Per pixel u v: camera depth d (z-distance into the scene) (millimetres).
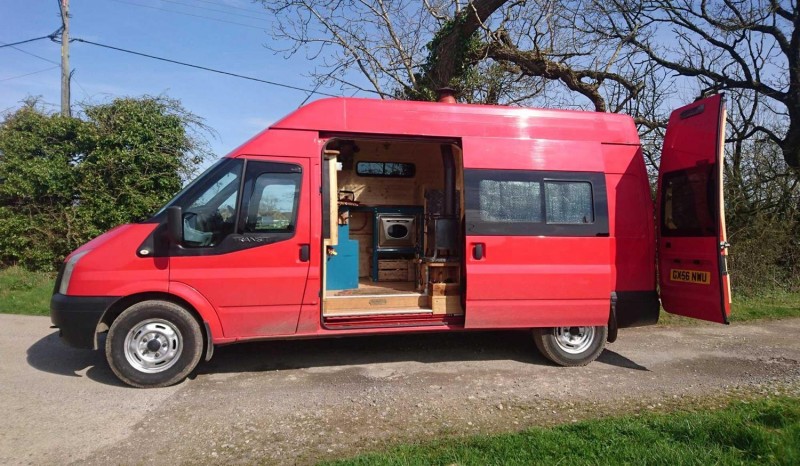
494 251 5781
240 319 5320
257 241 5320
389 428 4297
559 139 6113
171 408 4699
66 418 4461
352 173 7746
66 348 6637
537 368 6047
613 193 6191
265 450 3900
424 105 5855
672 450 3568
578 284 5941
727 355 6660
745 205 11602
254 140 5469
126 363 5133
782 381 5590
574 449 3654
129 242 5145
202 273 5211
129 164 13016
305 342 7035
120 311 5289
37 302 9508
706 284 5758
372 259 7816
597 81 12875
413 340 7211
